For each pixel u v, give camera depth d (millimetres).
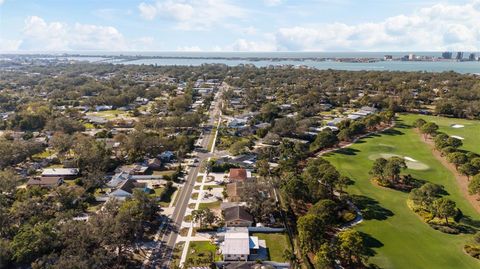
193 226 95938
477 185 109125
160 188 120500
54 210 95062
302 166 137875
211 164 138125
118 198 105062
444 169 139625
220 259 81750
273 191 118062
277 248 86312
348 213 101938
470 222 99312
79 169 132125
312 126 198500
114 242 78375
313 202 106125
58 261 67500
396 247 87562
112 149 155125
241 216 96312
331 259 76250
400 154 157375
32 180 120500
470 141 176000
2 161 131125
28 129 188750
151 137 156000
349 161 148250
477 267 80062
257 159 148125
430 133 179500
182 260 80812
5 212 86375
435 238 91812
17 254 72562
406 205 110000
